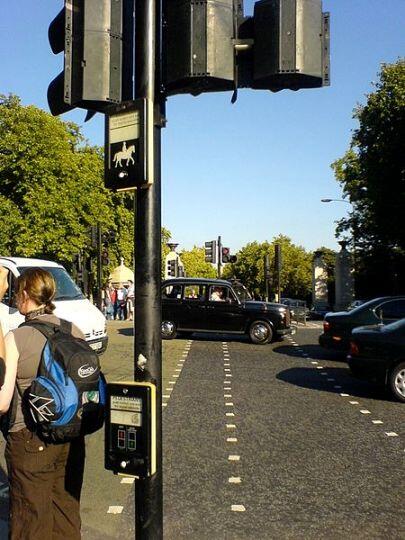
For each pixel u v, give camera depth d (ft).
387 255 149.59
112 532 15.03
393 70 113.50
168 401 31.17
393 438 23.99
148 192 10.00
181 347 55.72
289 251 266.36
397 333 32.09
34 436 11.00
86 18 10.02
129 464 9.41
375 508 16.48
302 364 45.16
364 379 32.65
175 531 14.93
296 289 266.98
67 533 11.55
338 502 16.93
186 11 9.91
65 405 10.57
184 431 24.89
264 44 10.32
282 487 18.15
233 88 10.44
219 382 37.01
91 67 9.99
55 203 108.47
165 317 61.87
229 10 10.07
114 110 10.00
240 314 59.62
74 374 10.80
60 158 110.93
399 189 110.63
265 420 26.99
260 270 259.39
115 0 10.19
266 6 10.30
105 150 10.13
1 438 24.21
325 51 10.61
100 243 87.86
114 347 53.78
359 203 146.51
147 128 9.74
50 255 115.65
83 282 93.66
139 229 10.02
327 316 48.21
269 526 15.24
